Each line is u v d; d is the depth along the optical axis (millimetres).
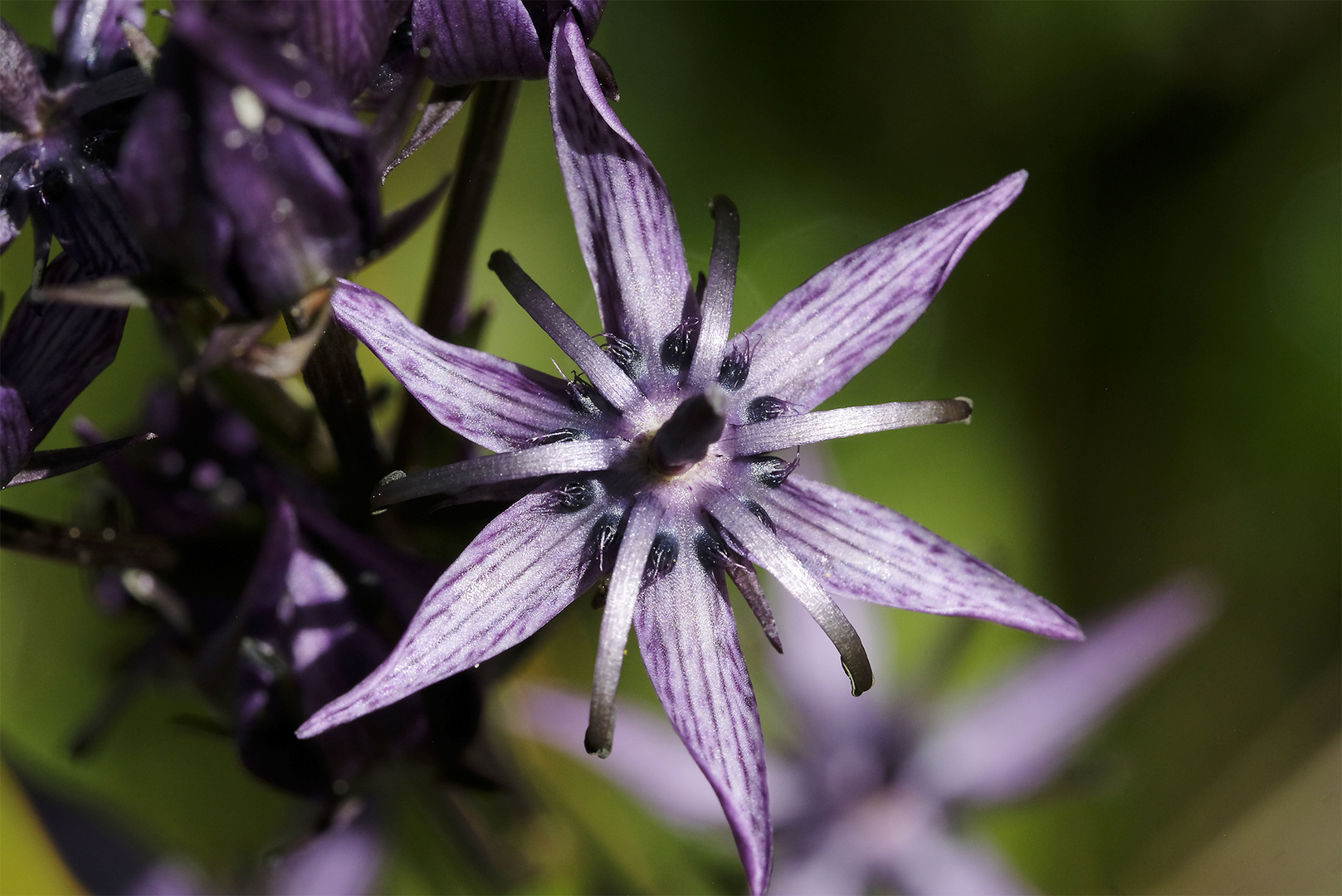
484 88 137
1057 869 208
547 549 129
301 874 158
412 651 126
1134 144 216
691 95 216
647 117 216
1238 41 209
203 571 143
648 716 164
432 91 131
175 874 161
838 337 132
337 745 135
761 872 125
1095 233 219
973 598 130
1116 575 217
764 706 170
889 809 168
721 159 217
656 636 129
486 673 139
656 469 130
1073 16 211
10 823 185
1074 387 220
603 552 130
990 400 220
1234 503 217
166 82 120
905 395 219
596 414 131
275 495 138
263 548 135
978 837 170
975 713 170
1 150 130
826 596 129
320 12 122
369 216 124
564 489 130
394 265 205
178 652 146
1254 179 214
